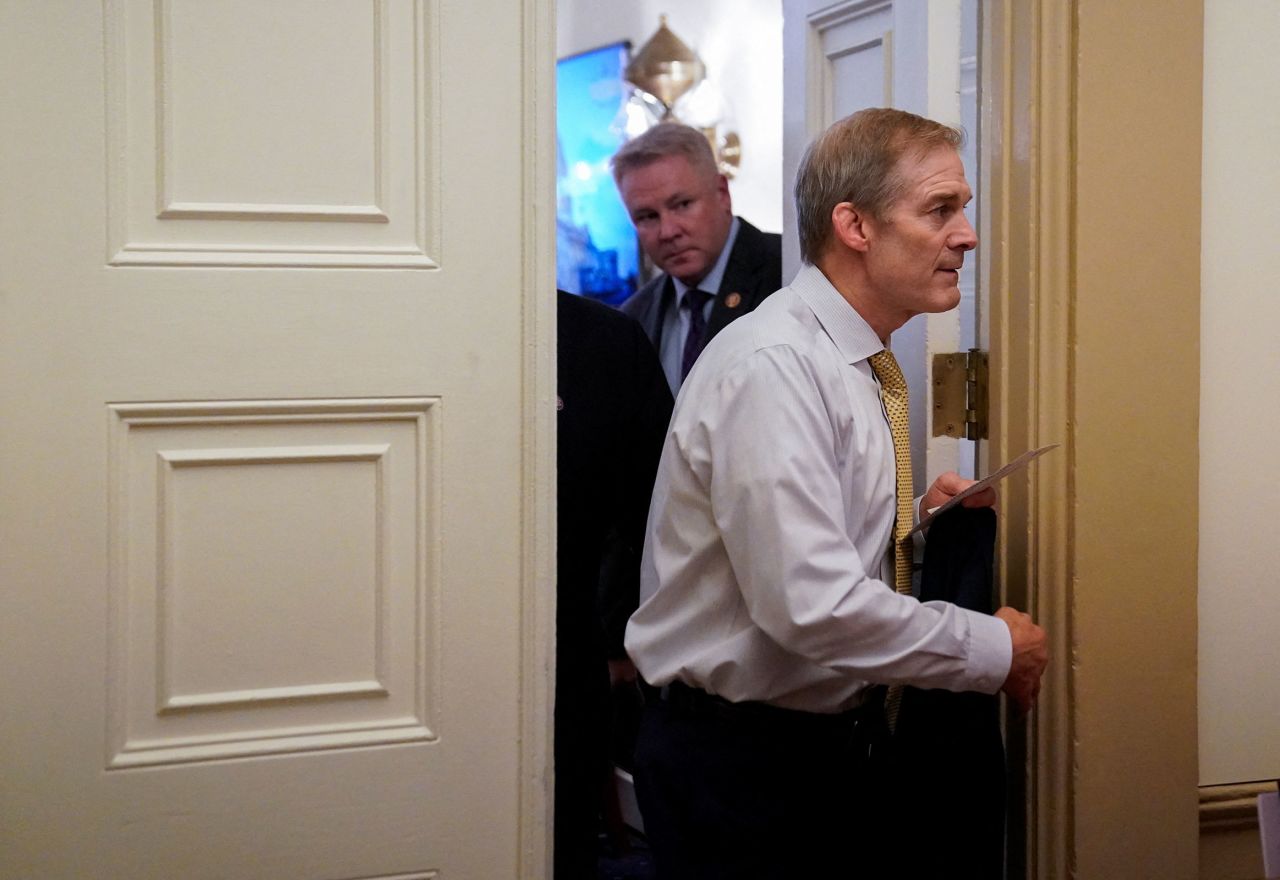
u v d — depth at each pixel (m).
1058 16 1.67
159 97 1.34
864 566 1.53
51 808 1.33
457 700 1.44
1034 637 1.48
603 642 1.92
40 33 1.30
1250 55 1.77
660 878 1.54
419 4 1.40
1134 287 1.69
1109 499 1.70
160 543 1.36
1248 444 1.80
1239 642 1.81
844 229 1.53
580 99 4.14
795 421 1.41
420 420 1.42
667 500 1.57
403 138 1.41
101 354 1.33
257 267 1.37
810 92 2.33
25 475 1.31
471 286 1.43
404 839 1.44
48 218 1.31
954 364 1.86
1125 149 1.68
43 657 1.33
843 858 1.53
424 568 1.43
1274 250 1.80
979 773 1.51
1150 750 1.74
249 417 1.37
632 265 3.88
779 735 1.51
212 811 1.38
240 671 1.39
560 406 1.84
